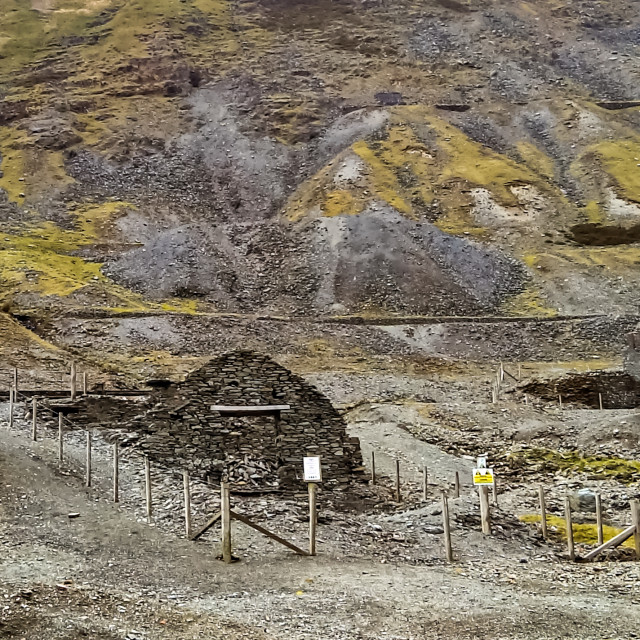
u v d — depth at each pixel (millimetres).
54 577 14141
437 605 13883
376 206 100875
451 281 85562
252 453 22453
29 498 19156
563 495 26859
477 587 15227
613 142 129875
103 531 17531
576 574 16688
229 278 88062
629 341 44844
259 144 135500
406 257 88938
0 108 142125
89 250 92125
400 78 159000
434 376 60281
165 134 138875
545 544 19953
